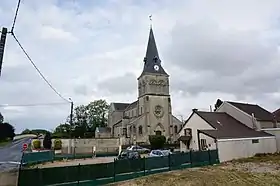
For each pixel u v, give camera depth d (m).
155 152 32.53
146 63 73.06
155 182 18.19
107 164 18.61
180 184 17.53
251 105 48.53
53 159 36.81
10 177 14.48
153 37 75.44
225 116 43.56
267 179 19.06
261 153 35.72
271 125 42.91
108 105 93.50
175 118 71.06
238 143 33.25
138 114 72.62
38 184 15.25
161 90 70.56
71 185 16.50
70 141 48.78
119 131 76.75
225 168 24.47
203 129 38.94
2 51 11.77
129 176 19.91
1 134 72.44
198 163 26.83
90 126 89.81
